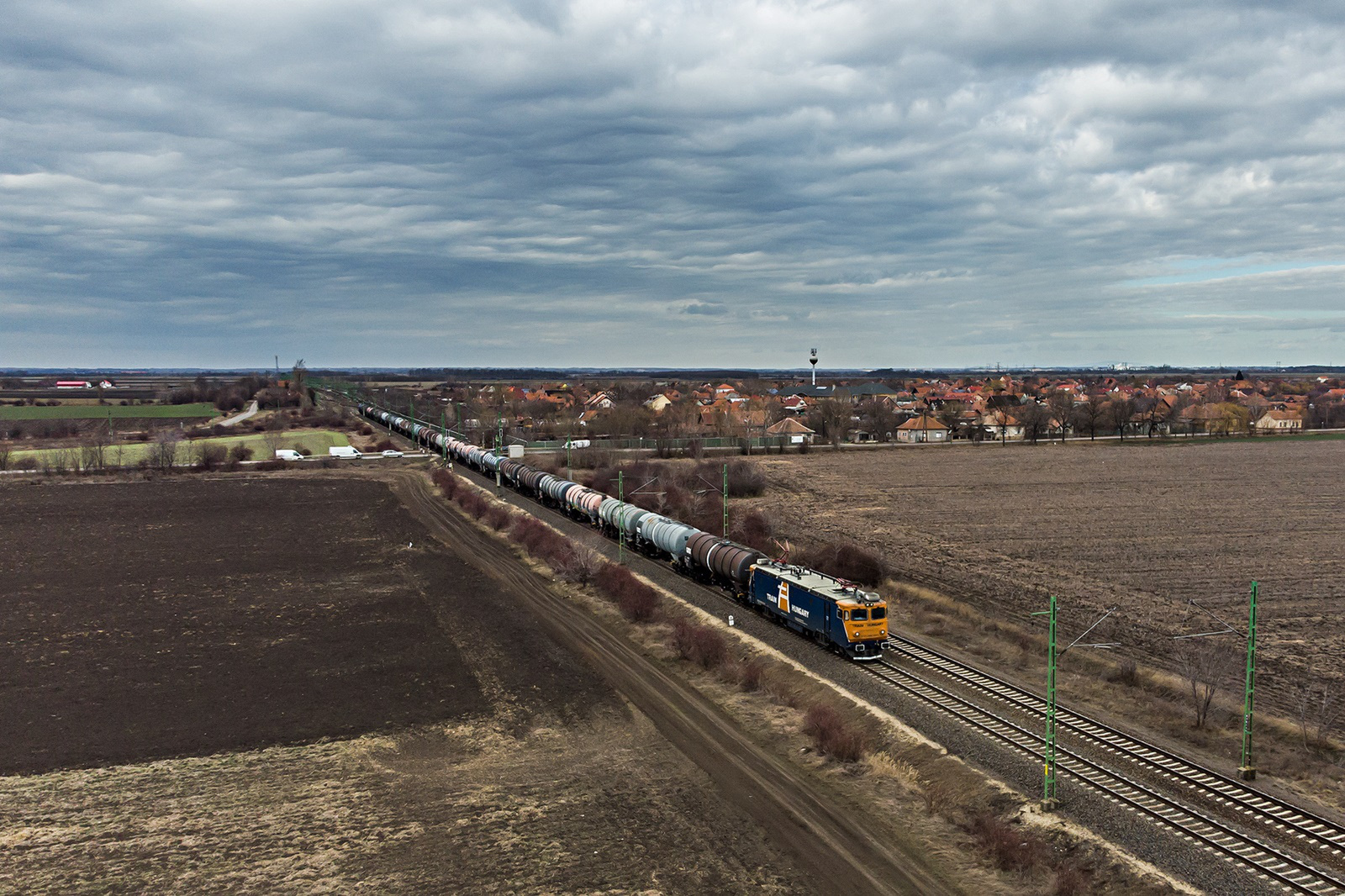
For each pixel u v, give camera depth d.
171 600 59.00
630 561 69.00
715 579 59.94
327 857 27.52
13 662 46.53
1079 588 59.66
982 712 36.81
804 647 46.44
